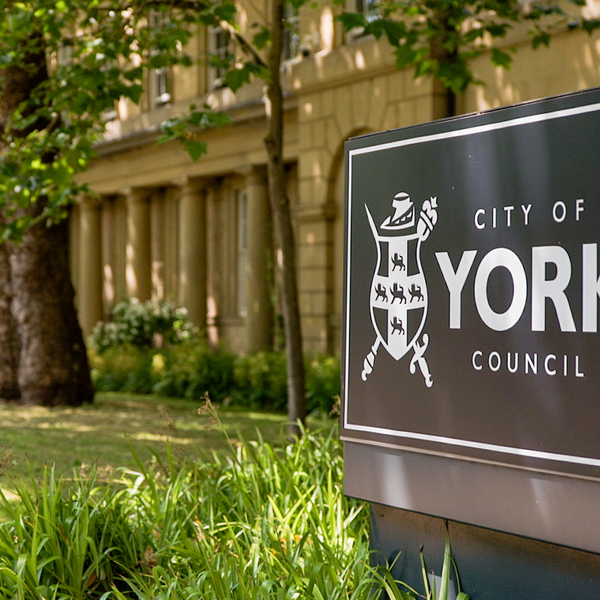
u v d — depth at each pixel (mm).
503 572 3182
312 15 15648
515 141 3070
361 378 3605
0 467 4535
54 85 8391
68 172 8305
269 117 7547
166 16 8602
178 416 11211
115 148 21672
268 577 3475
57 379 11789
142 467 4602
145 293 21922
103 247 24375
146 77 20984
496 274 3111
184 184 19938
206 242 20203
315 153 15711
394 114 13945
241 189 19906
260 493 4699
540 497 2955
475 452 3139
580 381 2842
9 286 12047
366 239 3615
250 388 14141
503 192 3100
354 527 4152
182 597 3404
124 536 4102
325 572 3531
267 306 17797
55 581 3771
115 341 18891
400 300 3451
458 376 3217
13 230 8898
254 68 7355
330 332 15609
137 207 21906
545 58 11914
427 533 3486
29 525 3975
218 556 3631
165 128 7461
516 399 3023
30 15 7953
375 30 7098
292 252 7500
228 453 7309
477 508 3154
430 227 3346
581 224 2865
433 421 3297
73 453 7527
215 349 20125
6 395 11930
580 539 2838
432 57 8625
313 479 4789
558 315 2914
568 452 2861
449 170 3289
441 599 3217
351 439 3627
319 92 15562
